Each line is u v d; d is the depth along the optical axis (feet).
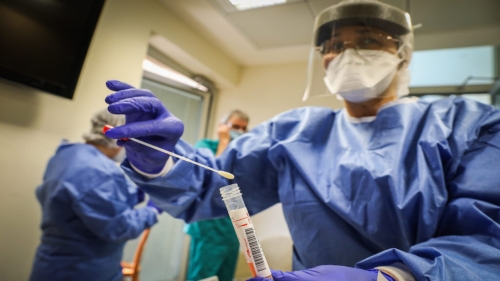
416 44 6.38
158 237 7.23
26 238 3.96
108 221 3.70
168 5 5.32
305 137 2.97
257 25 4.66
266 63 8.00
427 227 2.05
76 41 4.05
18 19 3.45
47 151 4.13
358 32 2.98
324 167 2.76
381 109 2.81
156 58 6.16
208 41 6.65
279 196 2.89
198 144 6.94
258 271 1.36
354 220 2.36
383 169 2.39
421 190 2.14
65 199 3.55
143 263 6.83
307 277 1.42
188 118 7.96
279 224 6.46
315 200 2.62
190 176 2.60
